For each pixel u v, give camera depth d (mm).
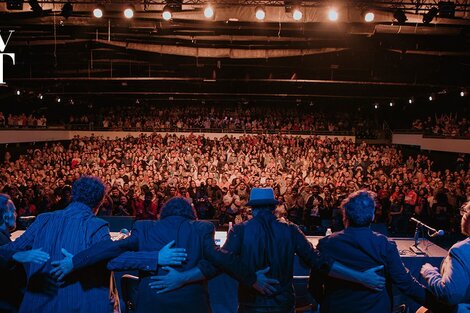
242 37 11039
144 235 2516
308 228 10672
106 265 2430
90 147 19984
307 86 19922
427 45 11234
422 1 9156
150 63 14492
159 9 9141
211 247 2477
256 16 8555
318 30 9547
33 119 20594
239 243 2717
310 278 2832
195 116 25875
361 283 2543
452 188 13070
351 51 12250
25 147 20438
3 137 17688
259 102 26688
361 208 2645
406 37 10500
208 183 12688
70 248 2377
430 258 4602
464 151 18766
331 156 20047
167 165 17281
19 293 2865
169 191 11625
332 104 26219
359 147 21531
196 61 12836
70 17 9305
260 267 2676
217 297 4285
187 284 2424
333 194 12367
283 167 18281
